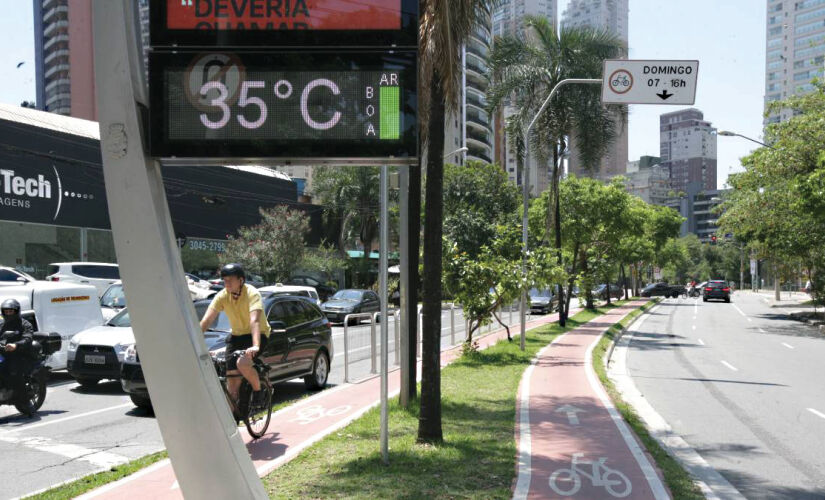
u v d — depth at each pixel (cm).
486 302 1667
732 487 665
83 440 820
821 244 3100
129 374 966
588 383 1233
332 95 426
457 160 7325
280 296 1151
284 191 4488
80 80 6781
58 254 3034
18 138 2866
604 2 12112
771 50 16238
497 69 2559
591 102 2470
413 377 980
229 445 407
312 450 713
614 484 610
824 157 2364
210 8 422
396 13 429
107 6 407
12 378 918
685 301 6184
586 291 3494
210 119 419
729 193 3806
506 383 1230
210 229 3872
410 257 984
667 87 1144
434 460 670
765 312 4225
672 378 1460
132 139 408
